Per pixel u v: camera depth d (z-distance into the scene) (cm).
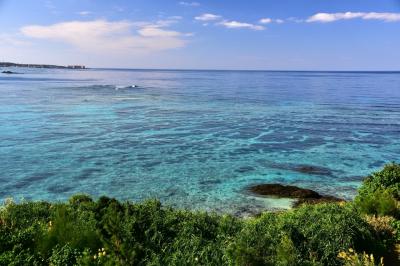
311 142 3997
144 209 1277
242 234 1066
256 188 2427
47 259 900
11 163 2938
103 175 2697
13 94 8469
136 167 2912
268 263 907
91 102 7244
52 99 7581
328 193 2417
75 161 3034
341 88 13762
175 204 2169
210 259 958
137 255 934
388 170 1878
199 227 1184
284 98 9144
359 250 1116
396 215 1446
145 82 17262
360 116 6016
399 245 1227
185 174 2766
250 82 18688
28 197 2259
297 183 2627
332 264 977
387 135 4456
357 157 3403
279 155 3406
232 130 4600
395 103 8100
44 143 3622
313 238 1062
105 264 825
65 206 1280
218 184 2553
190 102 7769
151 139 3953
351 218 1223
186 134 4278
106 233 1034
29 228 1016
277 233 1095
